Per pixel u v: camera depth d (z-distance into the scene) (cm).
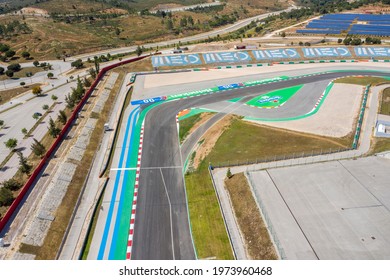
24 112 6000
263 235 2972
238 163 4194
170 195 3734
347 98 6206
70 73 8412
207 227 3247
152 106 6116
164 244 3072
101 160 4466
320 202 3259
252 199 3412
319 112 5631
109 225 3328
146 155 4528
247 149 4516
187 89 6956
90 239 3161
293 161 4172
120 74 7975
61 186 3756
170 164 4309
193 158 4416
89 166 4300
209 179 3950
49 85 7569
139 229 3262
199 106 6022
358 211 3119
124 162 4384
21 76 8312
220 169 4122
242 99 6275
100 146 4812
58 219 3341
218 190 3756
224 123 5284
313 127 5094
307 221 3041
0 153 4556
